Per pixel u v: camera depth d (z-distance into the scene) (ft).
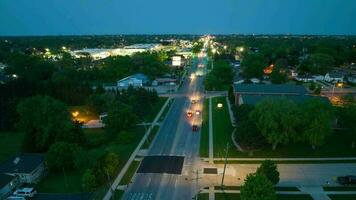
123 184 174.29
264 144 213.46
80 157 182.80
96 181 170.71
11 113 274.16
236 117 261.85
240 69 558.97
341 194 161.68
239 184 172.55
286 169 188.96
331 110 211.00
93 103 305.94
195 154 213.66
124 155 213.66
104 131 261.44
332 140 228.63
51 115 217.56
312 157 204.95
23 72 462.19
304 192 163.32
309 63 526.98
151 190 167.94
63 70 479.41
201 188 168.86
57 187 173.17
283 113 204.03
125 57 570.87
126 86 443.73
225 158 193.57
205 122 281.13
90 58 636.07
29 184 176.65
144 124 279.69
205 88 416.05
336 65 605.31
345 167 192.13
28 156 196.44
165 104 346.74
